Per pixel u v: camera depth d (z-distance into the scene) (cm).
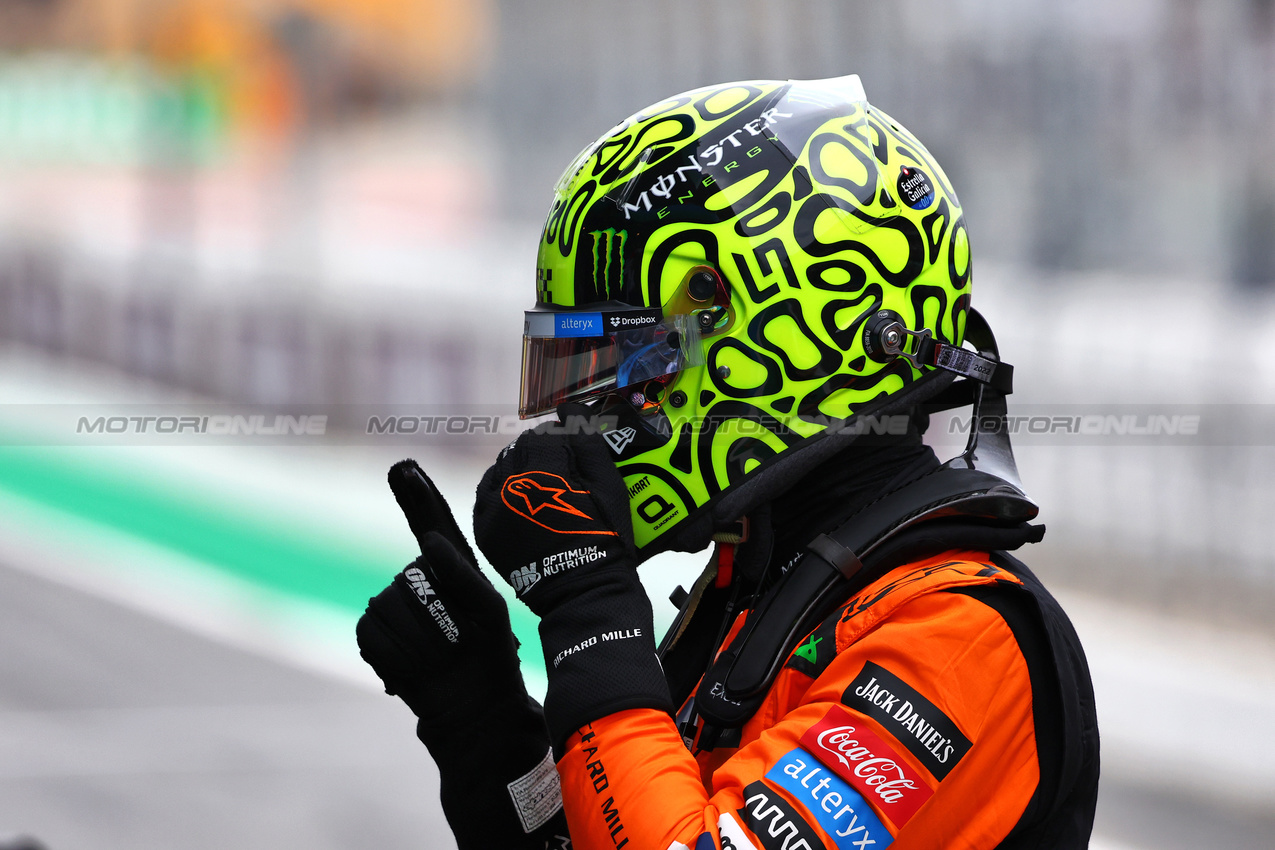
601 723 482
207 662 2355
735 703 505
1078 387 2806
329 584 2819
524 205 5606
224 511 3325
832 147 543
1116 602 2575
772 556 566
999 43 3759
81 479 3716
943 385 561
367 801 1738
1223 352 2739
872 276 536
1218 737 1923
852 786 454
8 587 2828
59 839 1595
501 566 521
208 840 1609
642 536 546
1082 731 507
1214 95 3434
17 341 5888
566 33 5194
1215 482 2522
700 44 4591
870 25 4025
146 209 7469
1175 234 3450
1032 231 3656
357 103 7375
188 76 7775
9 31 8681
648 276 540
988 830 469
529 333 568
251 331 4694
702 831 451
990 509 522
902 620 482
